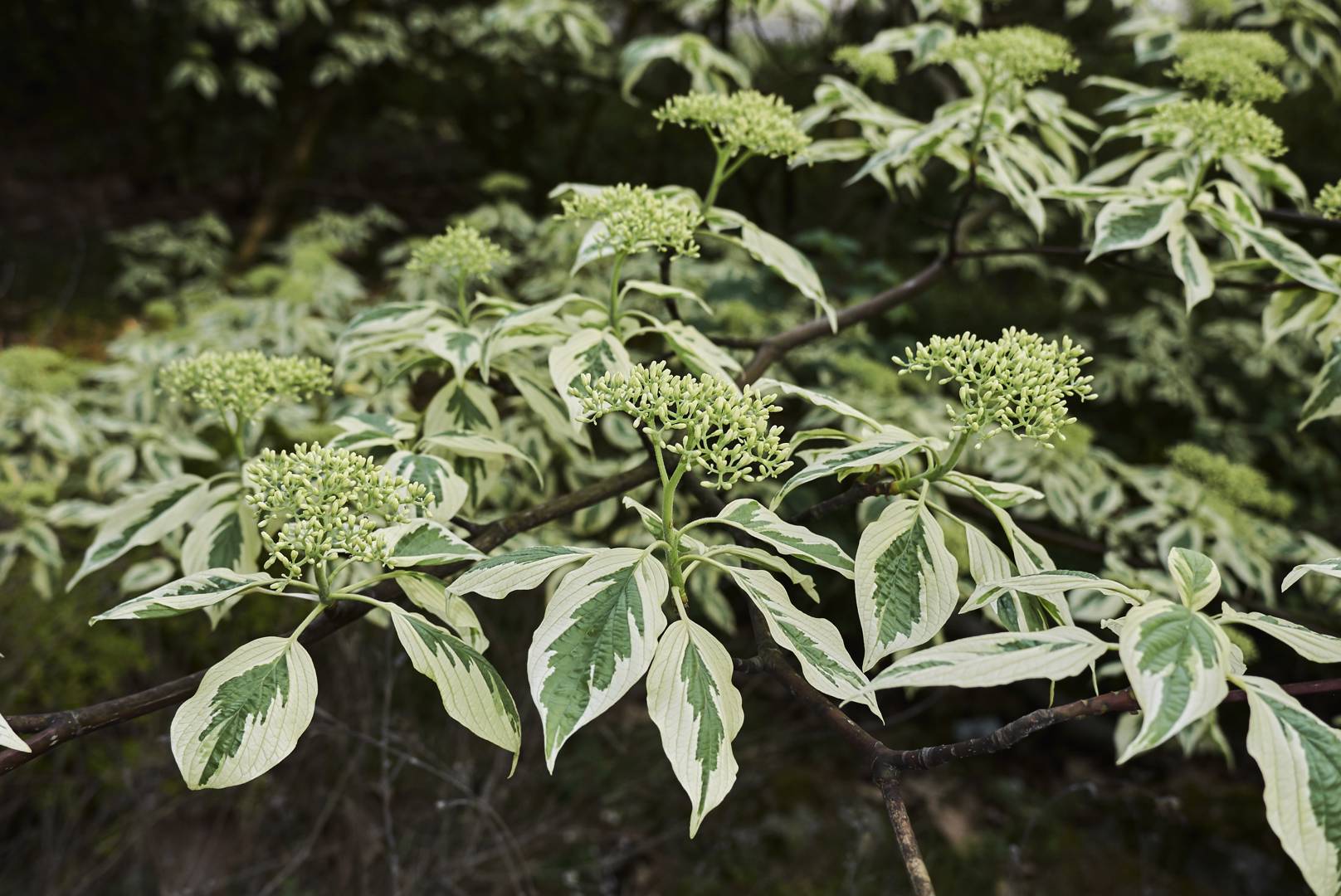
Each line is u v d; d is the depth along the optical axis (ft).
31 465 7.76
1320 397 4.17
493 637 9.23
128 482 8.59
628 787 9.94
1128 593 2.52
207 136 22.89
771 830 10.20
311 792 9.04
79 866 8.79
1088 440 6.91
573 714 2.37
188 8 19.97
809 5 8.59
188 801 9.14
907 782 11.20
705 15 12.19
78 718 2.65
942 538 2.86
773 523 2.83
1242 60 4.68
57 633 8.61
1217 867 10.17
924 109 10.99
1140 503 8.00
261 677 2.59
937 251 11.86
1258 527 6.67
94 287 18.26
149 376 8.04
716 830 10.16
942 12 8.63
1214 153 4.19
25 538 6.68
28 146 23.65
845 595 10.52
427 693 9.64
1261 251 4.02
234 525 3.92
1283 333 4.67
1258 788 11.05
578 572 2.61
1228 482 6.14
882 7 10.80
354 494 2.83
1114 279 14.42
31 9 22.70
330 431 7.09
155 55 23.47
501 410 6.63
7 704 8.25
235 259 18.02
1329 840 2.04
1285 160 11.71
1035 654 2.30
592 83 15.06
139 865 8.58
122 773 8.75
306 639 2.95
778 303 9.53
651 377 2.74
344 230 14.60
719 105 4.11
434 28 19.75
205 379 3.98
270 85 18.60
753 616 2.94
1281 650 9.48
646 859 9.97
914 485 3.12
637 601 2.56
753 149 4.10
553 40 10.52
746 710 11.28
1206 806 10.77
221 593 2.74
